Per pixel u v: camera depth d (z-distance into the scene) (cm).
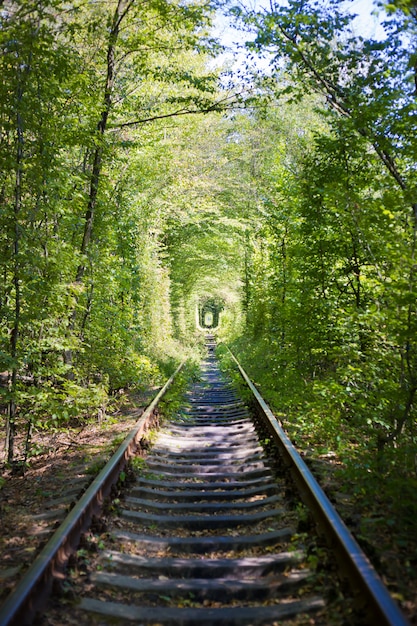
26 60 712
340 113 958
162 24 1087
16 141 743
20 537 464
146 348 1827
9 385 770
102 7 1015
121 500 558
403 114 757
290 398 995
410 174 844
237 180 2761
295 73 1002
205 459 775
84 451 824
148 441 866
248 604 355
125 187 1468
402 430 744
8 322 801
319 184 920
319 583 358
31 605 317
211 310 10919
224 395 1664
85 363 1093
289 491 554
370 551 380
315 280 988
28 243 760
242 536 464
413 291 594
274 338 1470
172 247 3109
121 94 1291
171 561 411
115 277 1206
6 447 788
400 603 320
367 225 720
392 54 809
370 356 766
